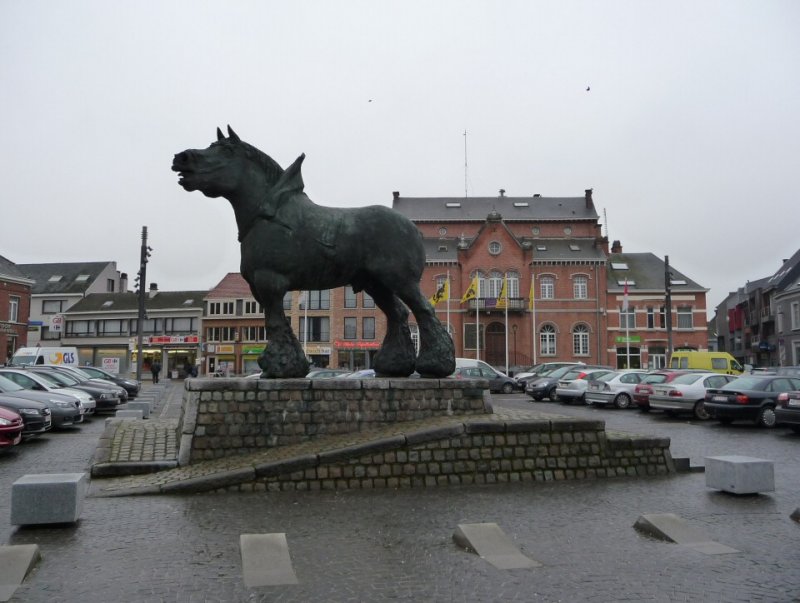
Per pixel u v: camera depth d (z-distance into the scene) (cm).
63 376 2178
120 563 588
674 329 5541
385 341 1233
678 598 500
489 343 5597
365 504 830
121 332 6950
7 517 762
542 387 2888
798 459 1245
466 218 6556
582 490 925
